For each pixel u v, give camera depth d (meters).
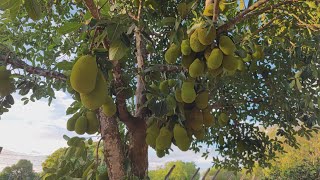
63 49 3.23
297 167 8.56
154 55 3.93
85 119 2.57
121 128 3.64
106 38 2.05
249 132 5.17
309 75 3.35
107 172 2.89
